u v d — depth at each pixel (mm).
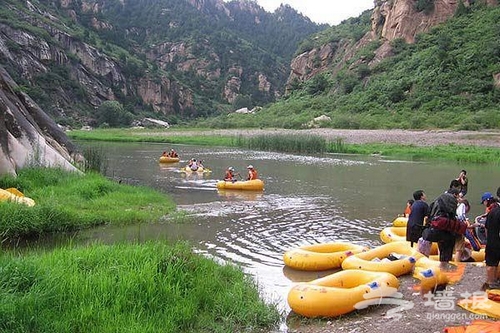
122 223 12117
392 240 10742
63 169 16766
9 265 6215
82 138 56000
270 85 164250
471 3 77375
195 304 6473
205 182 21312
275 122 70125
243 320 6465
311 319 6621
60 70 101750
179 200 16375
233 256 9852
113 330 5477
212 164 29344
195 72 157500
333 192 18688
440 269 7914
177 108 134000
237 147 44875
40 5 120938
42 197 13289
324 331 6180
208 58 164500
